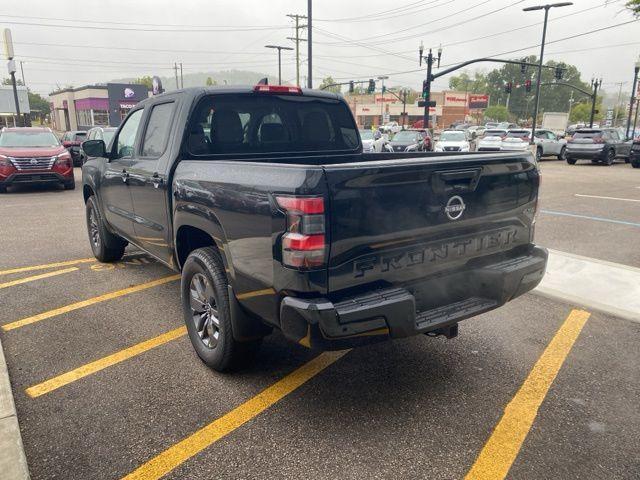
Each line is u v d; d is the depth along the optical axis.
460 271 3.29
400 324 2.78
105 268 6.28
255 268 2.91
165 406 3.24
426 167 2.88
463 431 2.98
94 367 3.75
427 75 29.64
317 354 3.97
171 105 4.20
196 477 2.60
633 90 38.59
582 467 2.68
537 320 4.64
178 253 4.03
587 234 8.20
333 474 2.62
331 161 4.71
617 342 4.18
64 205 11.50
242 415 3.14
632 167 22.47
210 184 3.28
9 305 5.01
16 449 2.73
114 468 2.66
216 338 3.61
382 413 3.16
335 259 2.64
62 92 72.44
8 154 13.12
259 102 4.29
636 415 3.15
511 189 3.41
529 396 3.36
